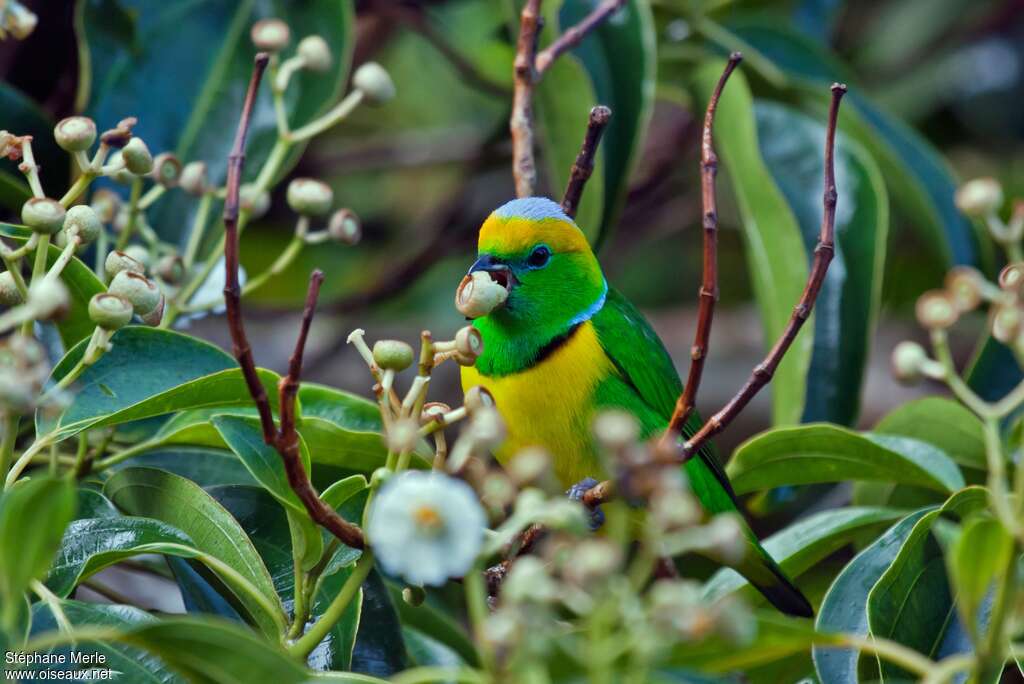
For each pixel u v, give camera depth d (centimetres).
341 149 1300
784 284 796
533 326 723
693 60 995
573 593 367
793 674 621
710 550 400
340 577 554
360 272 1274
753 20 1056
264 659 404
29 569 392
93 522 517
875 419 1258
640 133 795
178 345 568
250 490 607
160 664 464
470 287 516
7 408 411
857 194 826
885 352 1288
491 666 385
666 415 771
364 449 602
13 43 879
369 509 460
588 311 740
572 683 397
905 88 1315
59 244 543
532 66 694
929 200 926
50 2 870
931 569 566
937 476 645
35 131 741
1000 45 1305
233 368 533
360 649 574
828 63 999
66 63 887
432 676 416
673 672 428
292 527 488
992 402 741
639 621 364
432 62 1373
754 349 1284
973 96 1306
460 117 1380
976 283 536
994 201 591
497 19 1169
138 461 646
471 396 449
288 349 1191
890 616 548
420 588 498
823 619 558
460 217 1159
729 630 355
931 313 541
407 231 1305
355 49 1152
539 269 720
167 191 760
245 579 506
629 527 694
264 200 690
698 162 1214
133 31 785
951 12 1315
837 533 653
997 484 486
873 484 736
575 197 652
